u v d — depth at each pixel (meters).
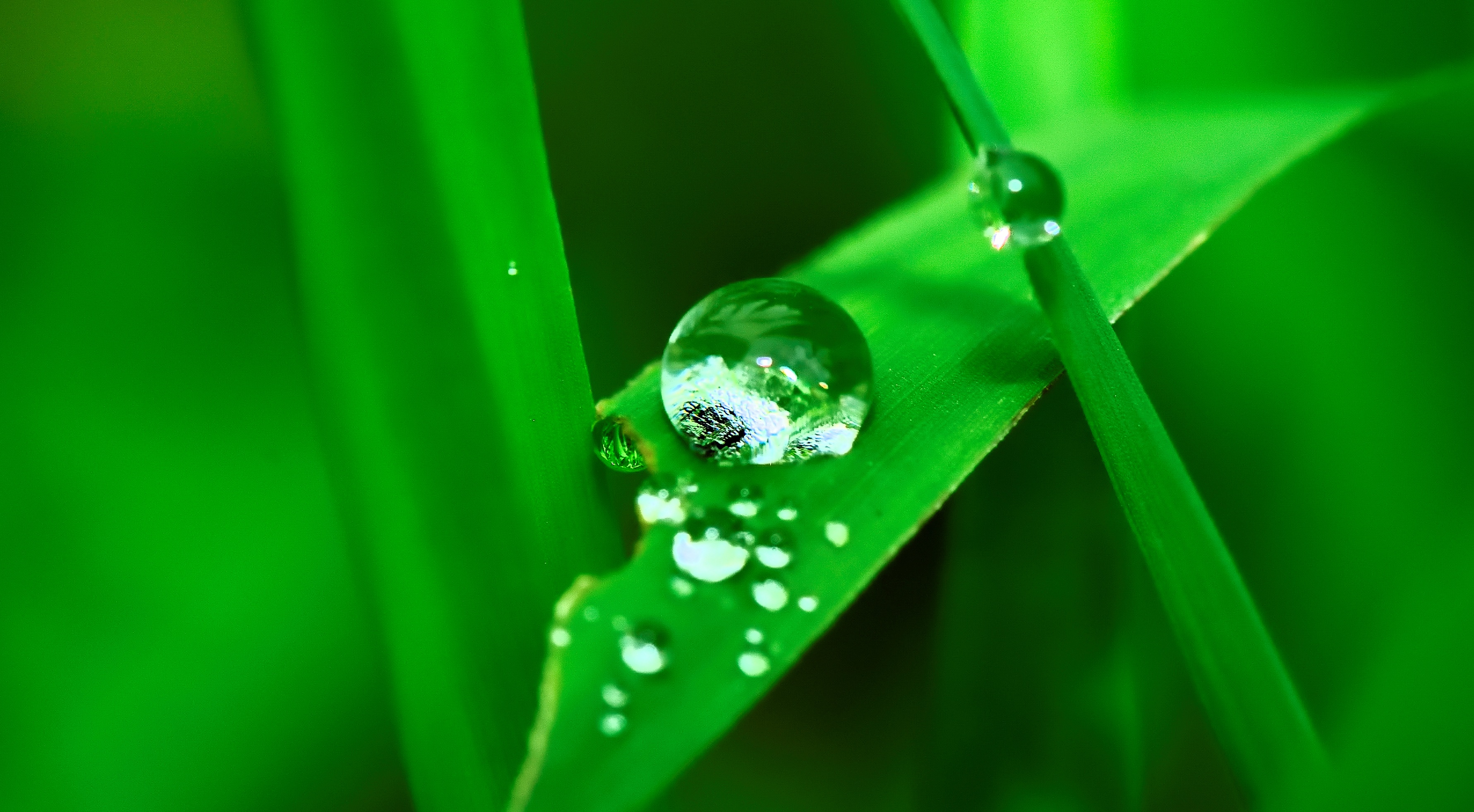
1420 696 0.05
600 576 0.05
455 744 0.05
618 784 0.05
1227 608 0.05
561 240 0.05
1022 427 0.06
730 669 0.05
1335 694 0.06
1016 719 0.06
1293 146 0.06
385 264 0.05
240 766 0.06
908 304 0.06
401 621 0.05
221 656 0.06
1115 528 0.06
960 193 0.06
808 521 0.05
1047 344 0.05
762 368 0.05
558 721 0.05
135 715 0.06
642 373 0.05
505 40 0.05
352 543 0.05
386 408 0.05
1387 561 0.06
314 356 0.05
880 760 0.06
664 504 0.05
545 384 0.05
